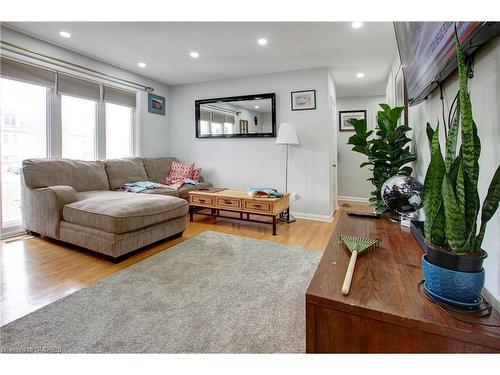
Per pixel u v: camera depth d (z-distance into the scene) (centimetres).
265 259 241
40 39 306
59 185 303
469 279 66
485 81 82
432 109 155
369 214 170
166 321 149
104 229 231
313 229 348
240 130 452
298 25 265
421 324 64
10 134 304
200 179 470
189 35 290
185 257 245
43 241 287
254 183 452
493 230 79
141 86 446
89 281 198
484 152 83
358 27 269
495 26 68
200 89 487
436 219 73
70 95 346
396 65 336
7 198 306
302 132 410
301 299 173
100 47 329
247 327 144
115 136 421
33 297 174
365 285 80
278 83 421
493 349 59
